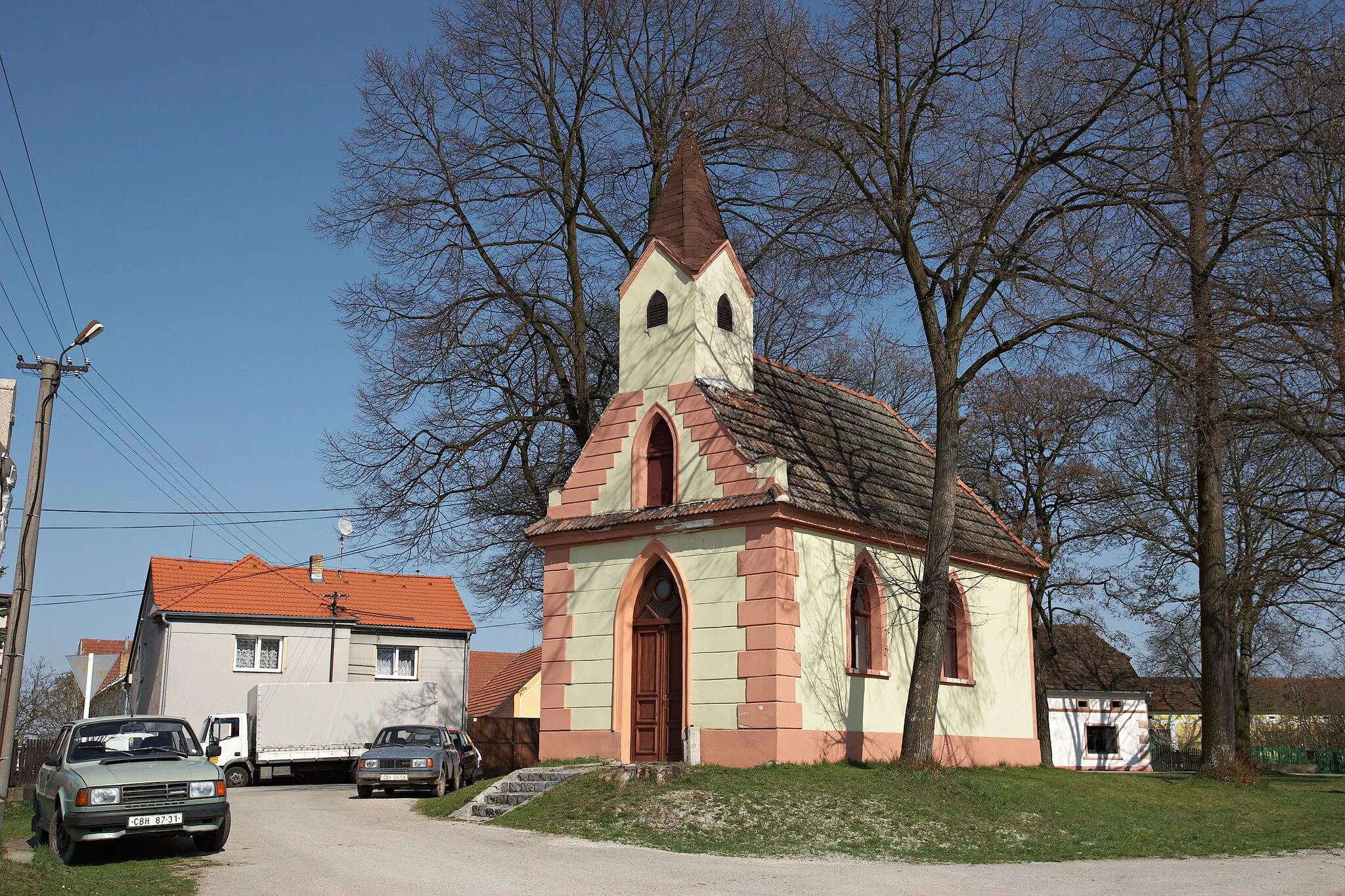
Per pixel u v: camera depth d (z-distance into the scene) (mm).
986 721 29484
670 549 24609
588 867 14789
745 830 17641
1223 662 28312
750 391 27109
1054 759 55094
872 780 21328
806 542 24078
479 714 60000
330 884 13508
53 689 61281
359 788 27547
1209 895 13234
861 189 24641
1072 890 13398
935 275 24562
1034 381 36281
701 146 32500
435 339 31531
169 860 15695
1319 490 26875
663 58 34344
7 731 20188
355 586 50094
